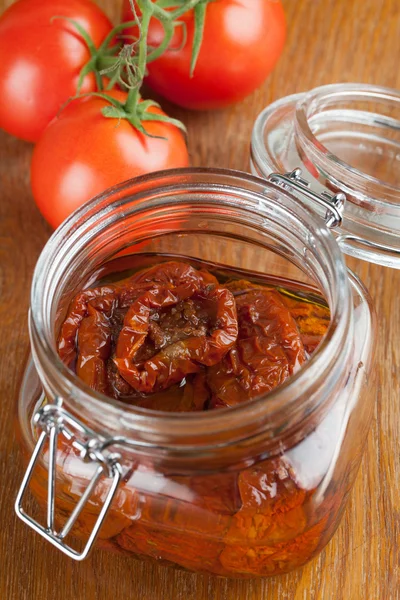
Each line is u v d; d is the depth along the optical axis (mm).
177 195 403
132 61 496
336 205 439
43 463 386
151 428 343
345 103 523
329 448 377
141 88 589
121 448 357
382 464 458
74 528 398
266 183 396
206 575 411
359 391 393
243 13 525
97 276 415
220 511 368
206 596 422
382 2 624
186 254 425
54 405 357
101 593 423
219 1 523
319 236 383
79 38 517
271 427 353
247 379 379
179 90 553
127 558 430
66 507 391
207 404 383
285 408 350
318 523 385
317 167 471
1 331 498
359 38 612
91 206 394
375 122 527
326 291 382
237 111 583
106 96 489
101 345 387
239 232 414
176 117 580
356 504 446
